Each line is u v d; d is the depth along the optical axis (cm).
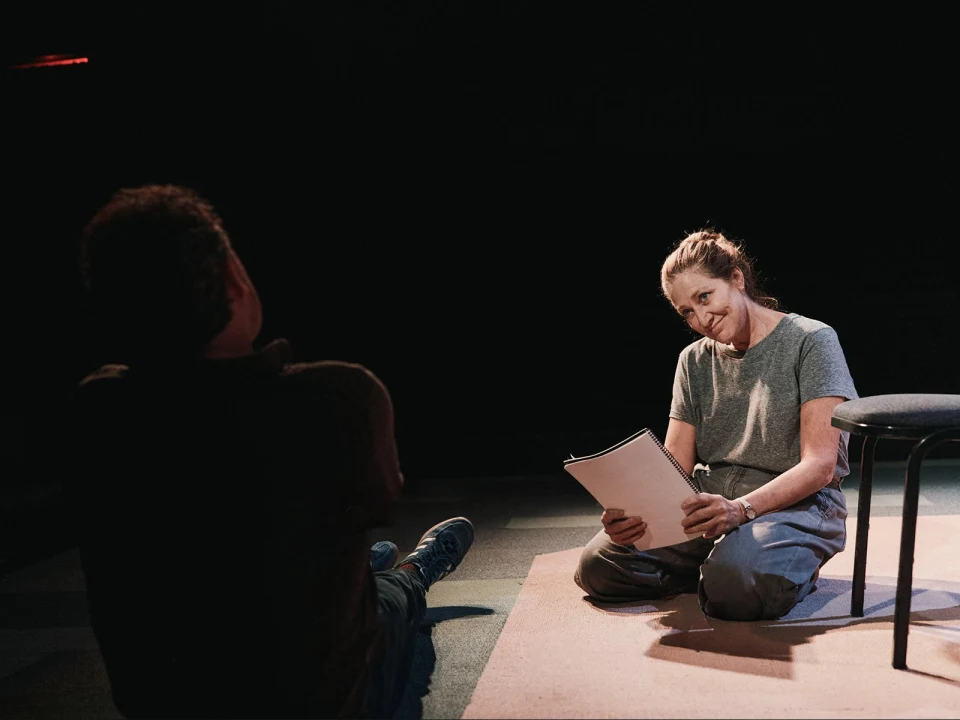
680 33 488
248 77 511
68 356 542
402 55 506
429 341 562
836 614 199
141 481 121
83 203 532
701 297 207
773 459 209
